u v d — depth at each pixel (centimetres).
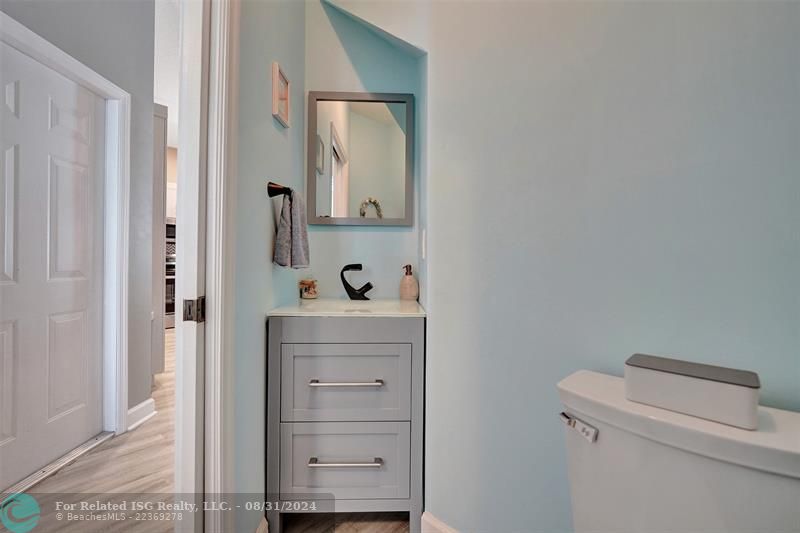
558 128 96
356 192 178
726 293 72
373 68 177
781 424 56
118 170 194
